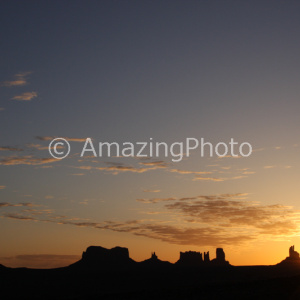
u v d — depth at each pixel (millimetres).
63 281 150625
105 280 153125
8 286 141500
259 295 66438
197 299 68750
